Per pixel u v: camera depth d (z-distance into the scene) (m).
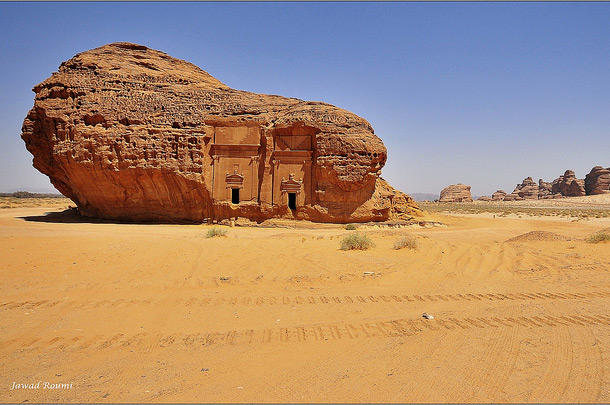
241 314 8.83
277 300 10.05
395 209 47.78
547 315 8.55
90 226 33.34
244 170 39.34
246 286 11.65
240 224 38.25
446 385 5.30
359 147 38.16
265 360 6.22
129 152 37.38
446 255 16.89
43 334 7.46
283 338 7.23
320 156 38.38
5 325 7.98
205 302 9.84
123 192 39.09
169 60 46.12
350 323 8.09
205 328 7.88
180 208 39.66
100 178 38.22
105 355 6.45
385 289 11.28
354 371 5.78
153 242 19.59
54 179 43.44
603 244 19.03
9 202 76.62
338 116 39.78
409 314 8.74
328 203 38.81
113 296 10.38
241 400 4.95
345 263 14.92
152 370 5.86
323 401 4.90
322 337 7.27
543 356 6.27
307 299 10.16
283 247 18.66
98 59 41.50
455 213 83.31
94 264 14.12
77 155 37.03
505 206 123.19
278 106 42.91
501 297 10.24
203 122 39.31
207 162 39.12
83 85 39.00
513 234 34.62
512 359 6.15
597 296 10.28
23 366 6.02
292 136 39.56
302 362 6.13
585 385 5.26
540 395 5.01
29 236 20.39
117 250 16.75
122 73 40.97
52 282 11.70
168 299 10.12
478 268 14.29
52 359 6.28
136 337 7.30
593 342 6.88
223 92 43.47
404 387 5.25
